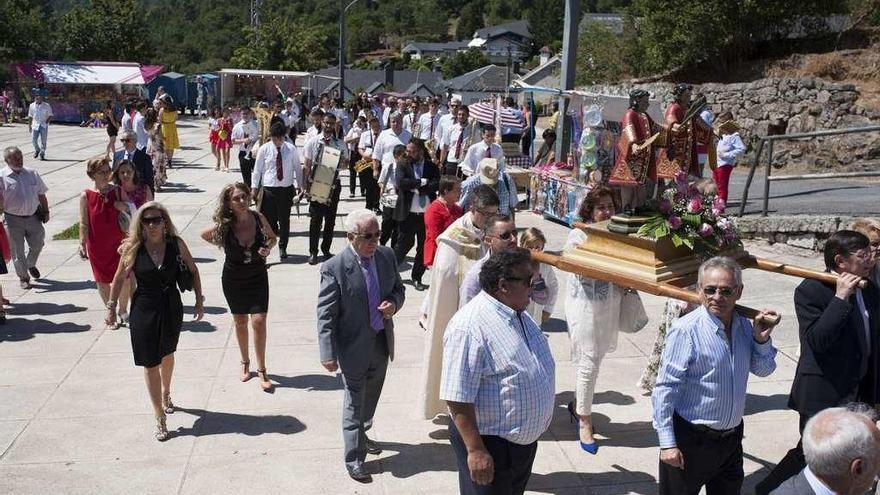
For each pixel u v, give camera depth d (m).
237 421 5.93
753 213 11.92
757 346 3.90
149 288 5.50
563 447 5.57
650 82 25.30
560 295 9.51
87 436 5.66
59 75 40.75
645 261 4.24
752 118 20.70
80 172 20.27
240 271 6.34
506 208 9.19
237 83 46.31
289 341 7.71
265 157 10.68
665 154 5.00
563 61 13.33
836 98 19.11
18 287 9.55
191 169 21.92
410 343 7.70
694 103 4.95
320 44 65.94
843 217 10.56
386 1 179.25
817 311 4.32
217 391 6.48
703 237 4.36
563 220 13.44
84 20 53.91
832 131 10.55
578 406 5.51
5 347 7.47
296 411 6.11
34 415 6.00
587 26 34.06
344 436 5.07
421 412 5.63
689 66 24.92
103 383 6.62
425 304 5.81
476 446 3.47
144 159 11.80
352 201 16.52
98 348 7.46
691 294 3.93
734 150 13.09
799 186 15.45
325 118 14.09
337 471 5.20
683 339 3.80
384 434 5.76
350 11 171.62
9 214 9.38
